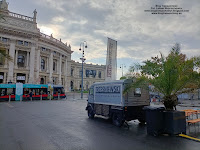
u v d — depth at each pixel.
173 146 5.55
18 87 28.11
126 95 8.66
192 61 7.27
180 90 7.87
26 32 43.84
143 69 7.91
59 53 57.69
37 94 29.80
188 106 19.70
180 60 8.09
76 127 8.40
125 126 8.79
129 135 6.95
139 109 9.20
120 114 8.48
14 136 6.66
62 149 5.26
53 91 31.42
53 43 52.78
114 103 9.09
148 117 7.14
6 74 41.12
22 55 46.00
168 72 7.38
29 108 16.78
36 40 46.25
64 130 7.72
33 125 8.75
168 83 7.39
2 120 10.15
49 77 51.09
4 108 16.72
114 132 7.45
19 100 28.08
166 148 5.36
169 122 6.89
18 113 13.23
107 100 9.73
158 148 5.36
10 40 41.88
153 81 7.61
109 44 21.19
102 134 7.08
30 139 6.28
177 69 7.36
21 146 5.49
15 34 42.53
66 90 61.47
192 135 6.83
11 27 41.47
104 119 10.84
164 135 6.98
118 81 8.96
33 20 46.38
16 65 42.62
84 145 5.64
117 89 8.95
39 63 47.62
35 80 45.53
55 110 15.26
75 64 84.50
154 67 7.89
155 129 6.90
